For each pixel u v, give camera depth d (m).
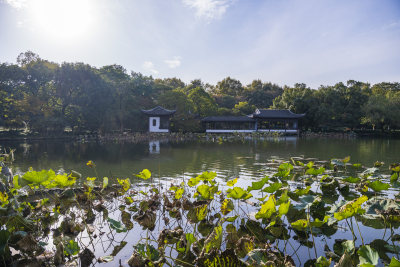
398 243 4.24
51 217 5.42
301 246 4.26
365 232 4.75
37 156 17.80
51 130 36.81
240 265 3.02
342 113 51.84
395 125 48.47
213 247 3.19
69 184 4.86
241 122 50.38
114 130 42.44
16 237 3.76
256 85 96.31
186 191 7.94
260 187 4.29
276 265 3.09
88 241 4.60
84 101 39.00
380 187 4.36
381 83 67.62
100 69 49.75
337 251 4.04
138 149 22.70
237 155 17.89
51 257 3.79
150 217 5.08
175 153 19.31
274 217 4.03
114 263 3.82
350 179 5.41
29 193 6.92
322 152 19.83
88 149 22.89
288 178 9.05
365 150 21.31
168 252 4.01
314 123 51.75
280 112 50.00
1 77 35.06
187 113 49.00
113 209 6.39
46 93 38.56
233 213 5.81
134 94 50.28
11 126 37.06
